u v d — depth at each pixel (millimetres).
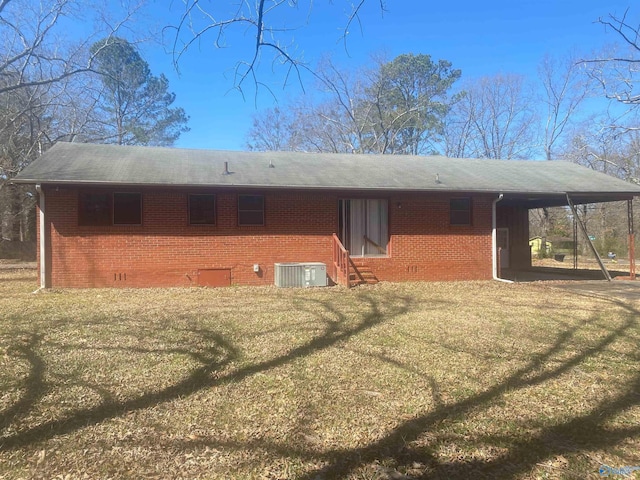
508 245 19484
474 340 6414
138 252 11930
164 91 33094
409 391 4512
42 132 22359
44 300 9555
